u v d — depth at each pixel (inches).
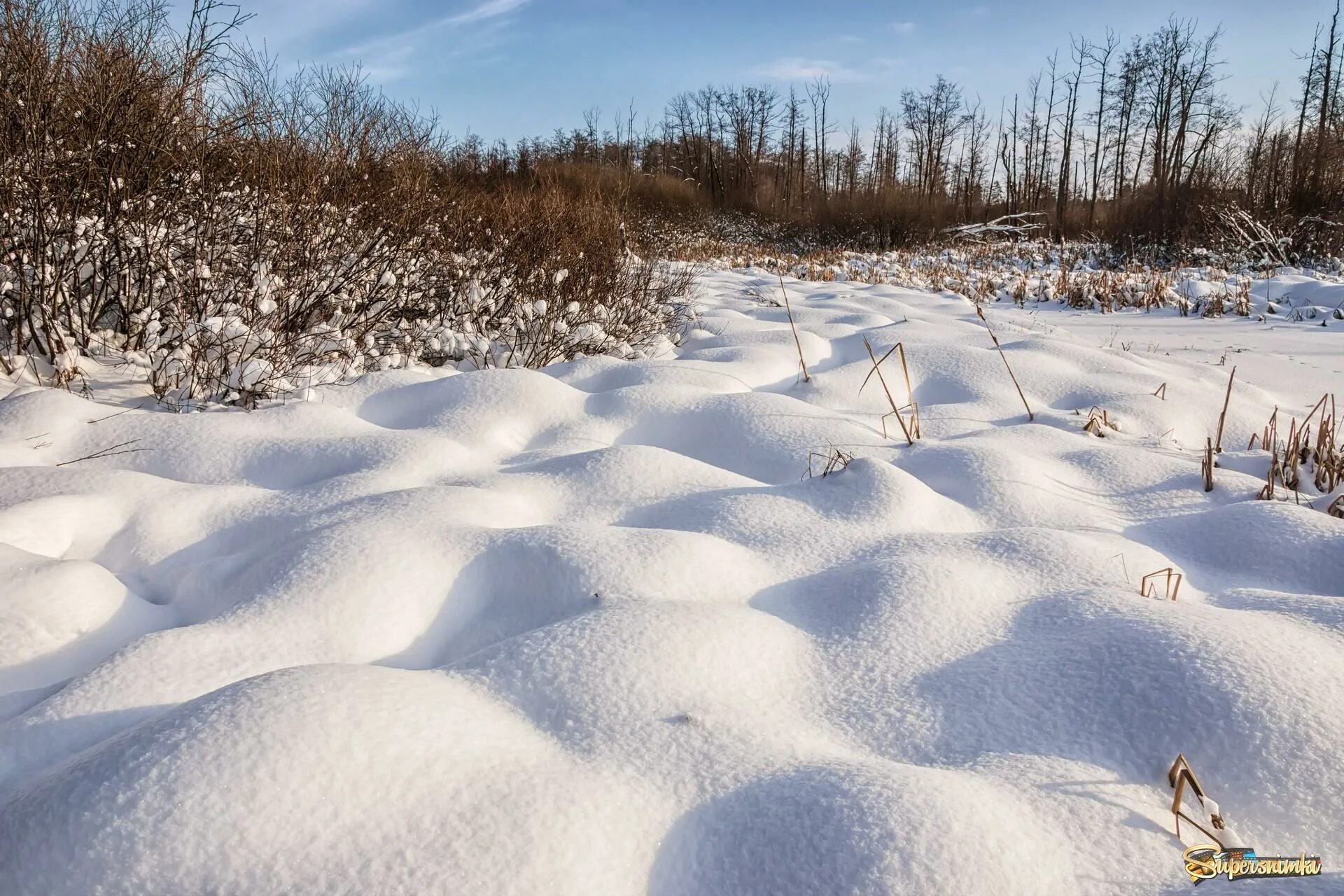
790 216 1088.8
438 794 54.0
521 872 49.7
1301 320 347.9
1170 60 1208.2
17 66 156.3
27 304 159.6
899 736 69.1
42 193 158.9
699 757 63.4
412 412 157.0
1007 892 50.3
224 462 129.1
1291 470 135.0
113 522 106.8
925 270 614.2
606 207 284.0
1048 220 1267.2
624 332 230.4
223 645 76.1
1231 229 603.8
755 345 227.8
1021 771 62.9
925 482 130.5
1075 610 84.1
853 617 86.0
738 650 77.9
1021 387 189.9
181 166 175.6
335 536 94.3
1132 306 403.2
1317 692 65.9
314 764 53.6
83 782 52.4
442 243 223.6
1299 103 988.6
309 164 191.6
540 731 66.4
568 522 113.2
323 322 189.9
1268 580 99.4
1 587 81.3
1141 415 171.3
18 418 133.7
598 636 76.5
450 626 88.2
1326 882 51.0
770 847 54.3
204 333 161.5
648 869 53.9
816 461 136.4
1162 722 65.8
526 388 160.2
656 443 153.6
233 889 47.5
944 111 1609.3
